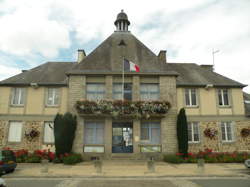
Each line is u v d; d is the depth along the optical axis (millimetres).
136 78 16312
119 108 15070
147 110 15227
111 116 15516
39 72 18859
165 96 16156
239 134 16828
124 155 15117
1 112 16516
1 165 10266
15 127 16453
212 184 8797
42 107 16656
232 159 14789
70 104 15781
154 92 16562
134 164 13719
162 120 15750
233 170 11922
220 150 16406
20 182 9180
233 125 16953
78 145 15133
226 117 17031
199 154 15195
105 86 16281
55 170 11734
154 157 15188
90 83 16547
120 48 18609
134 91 16094
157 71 16531
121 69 16703
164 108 15242
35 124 16375
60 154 14305
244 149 16547
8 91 16906
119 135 15961
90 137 15758
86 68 16703
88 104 15055
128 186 8430
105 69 16672
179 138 15172
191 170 11758
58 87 17094
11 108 16625
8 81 17125
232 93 17547
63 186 8453
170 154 15180
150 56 18109
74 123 15055
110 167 12727
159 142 15789
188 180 9641
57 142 14430
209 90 17500
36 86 16891
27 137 16141
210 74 19328
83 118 15609
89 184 8797
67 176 10312
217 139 16594
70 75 16266
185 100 17188
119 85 16531
